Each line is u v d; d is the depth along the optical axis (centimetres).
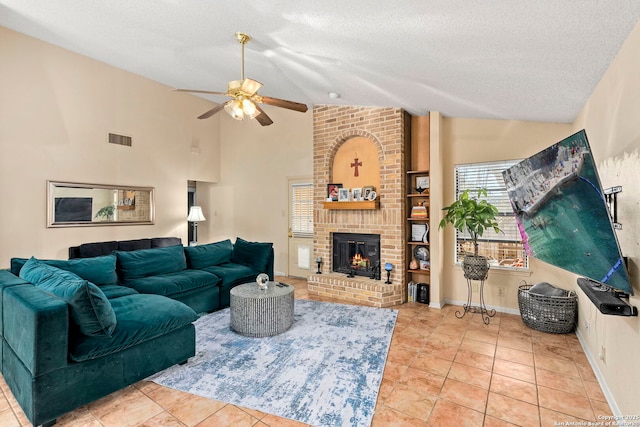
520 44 179
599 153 223
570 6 138
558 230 193
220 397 210
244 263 467
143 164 543
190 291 369
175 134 595
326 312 384
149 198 552
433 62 232
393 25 189
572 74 211
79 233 462
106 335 201
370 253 460
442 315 373
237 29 263
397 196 424
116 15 287
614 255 149
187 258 434
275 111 612
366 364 254
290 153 596
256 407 200
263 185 631
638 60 155
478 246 399
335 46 246
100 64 482
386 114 431
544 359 263
